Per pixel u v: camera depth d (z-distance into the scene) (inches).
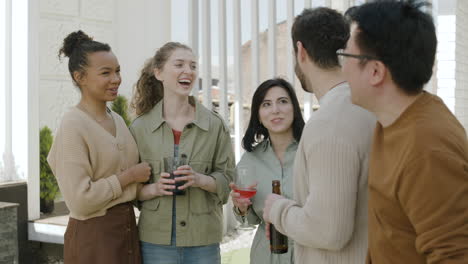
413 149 40.0
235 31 192.5
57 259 188.9
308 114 181.8
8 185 175.9
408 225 41.7
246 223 87.9
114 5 218.1
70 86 211.5
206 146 92.2
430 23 43.7
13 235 159.2
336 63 57.2
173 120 93.3
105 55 85.5
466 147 41.3
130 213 87.6
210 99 195.5
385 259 43.6
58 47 206.4
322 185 50.9
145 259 89.8
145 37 213.5
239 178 79.7
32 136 184.5
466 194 37.7
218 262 94.0
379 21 43.4
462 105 278.4
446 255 37.0
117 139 87.2
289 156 84.9
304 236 52.9
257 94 86.4
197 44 195.2
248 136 88.7
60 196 203.3
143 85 96.0
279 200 59.1
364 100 46.0
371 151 46.8
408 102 44.0
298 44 59.4
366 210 52.4
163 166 90.0
